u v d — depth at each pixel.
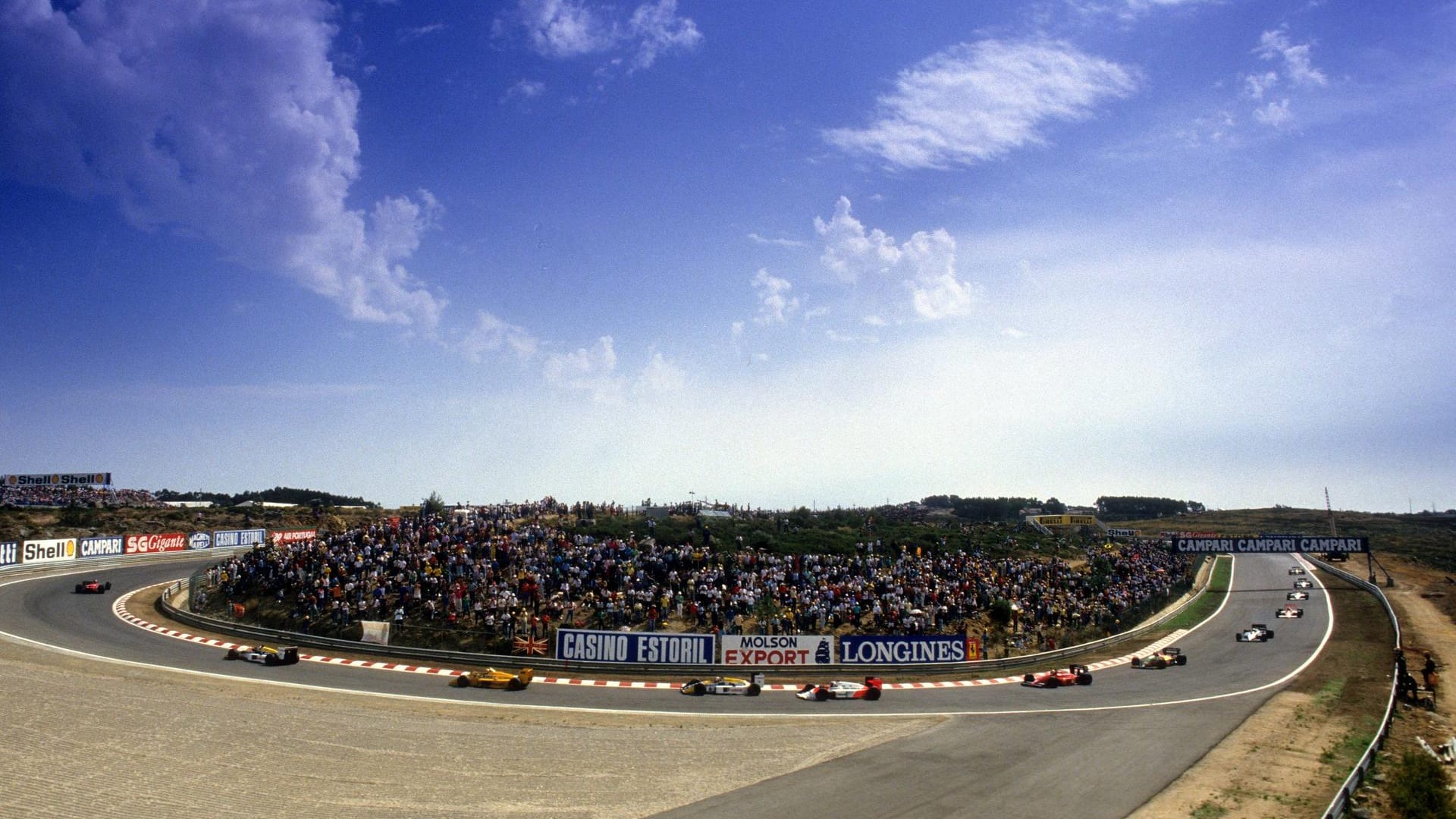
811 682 51.53
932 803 30.81
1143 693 51.31
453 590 55.00
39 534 91.62
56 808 27.58
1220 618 84.88
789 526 89.69
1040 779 33.88
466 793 30.66
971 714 44.66
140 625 57.94
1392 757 38.62
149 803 28.41
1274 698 50.06
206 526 107.19
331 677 46.72
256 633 54.50
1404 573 119.19
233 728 36.41
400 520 70.25
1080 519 133.75
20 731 34.22
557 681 48.75
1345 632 75.50
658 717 42.03
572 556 61.31
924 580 66.50
